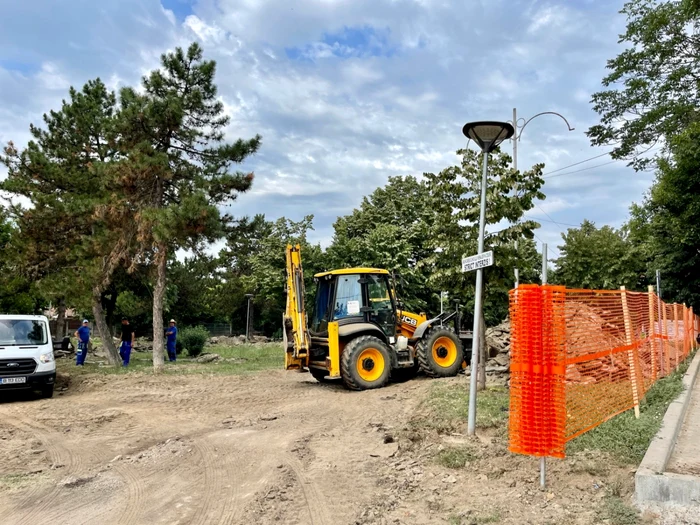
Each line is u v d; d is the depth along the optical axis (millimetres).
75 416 10562
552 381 5238
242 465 6777
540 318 5316
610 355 6895
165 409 11016
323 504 5273
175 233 16500
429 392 10586
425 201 10312
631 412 7395
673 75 20266
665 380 9883
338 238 36312
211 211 16516
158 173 17250
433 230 10000
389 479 5852
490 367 13875
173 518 5176
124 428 9406
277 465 6609
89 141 22562
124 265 19438
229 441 7988
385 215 37656
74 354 24984
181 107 17391
